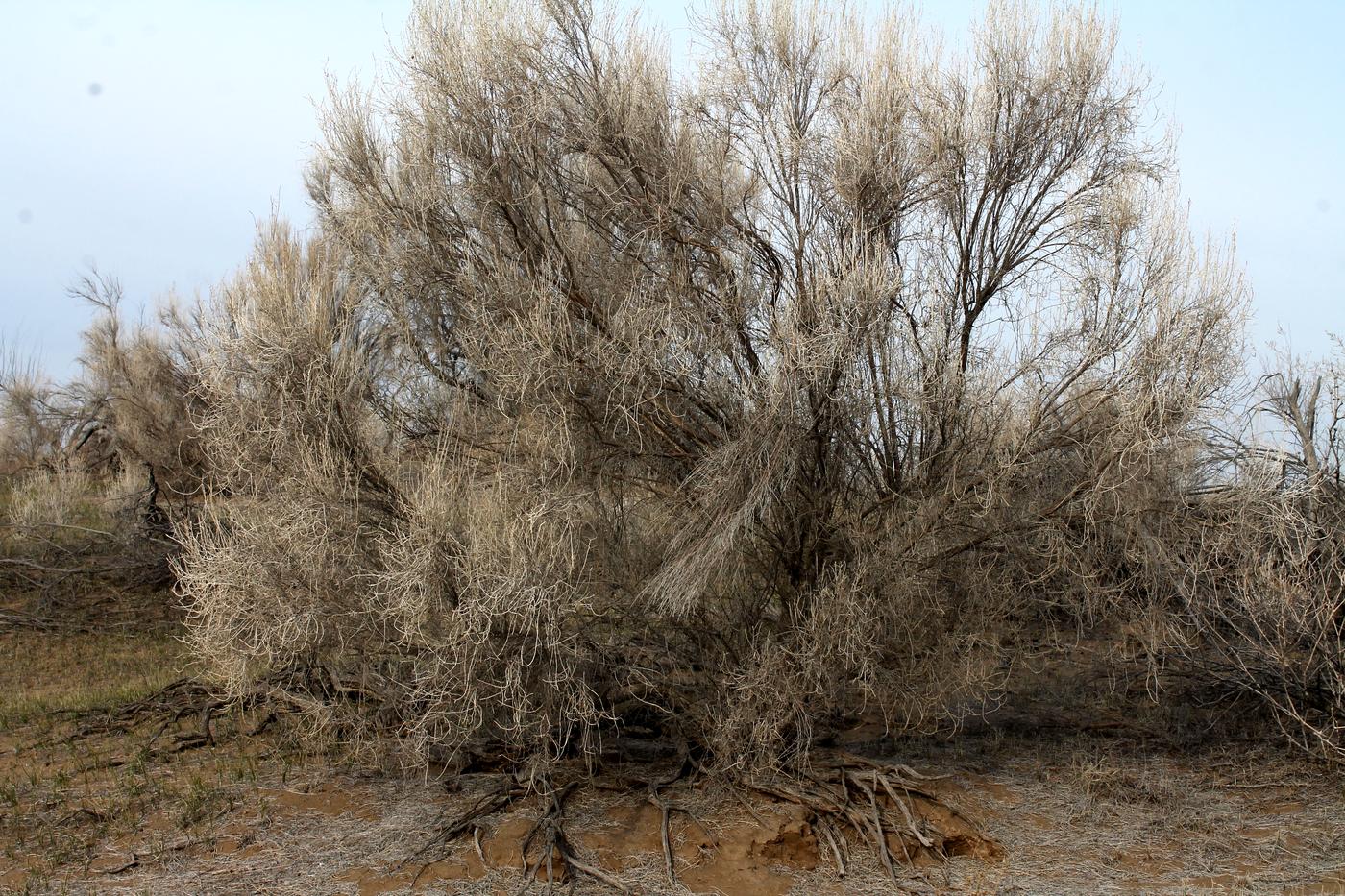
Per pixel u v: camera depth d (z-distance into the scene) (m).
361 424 6.59
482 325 6.19
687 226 6.57
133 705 8.14
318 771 6.74
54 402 16.62
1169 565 6.59
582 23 6.50
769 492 5.91
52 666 9.87
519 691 5.57
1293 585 6.66
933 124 6.84
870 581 6.13
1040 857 5.62
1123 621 7.45
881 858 5.47
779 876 5.35
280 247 6.73
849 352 5.82
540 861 5.36
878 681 6.46
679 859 5.45
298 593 5.83
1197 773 6.86
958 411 6.26
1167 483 6.67
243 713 7.88
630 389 6.06
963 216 7.10
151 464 13.26
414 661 5.95
